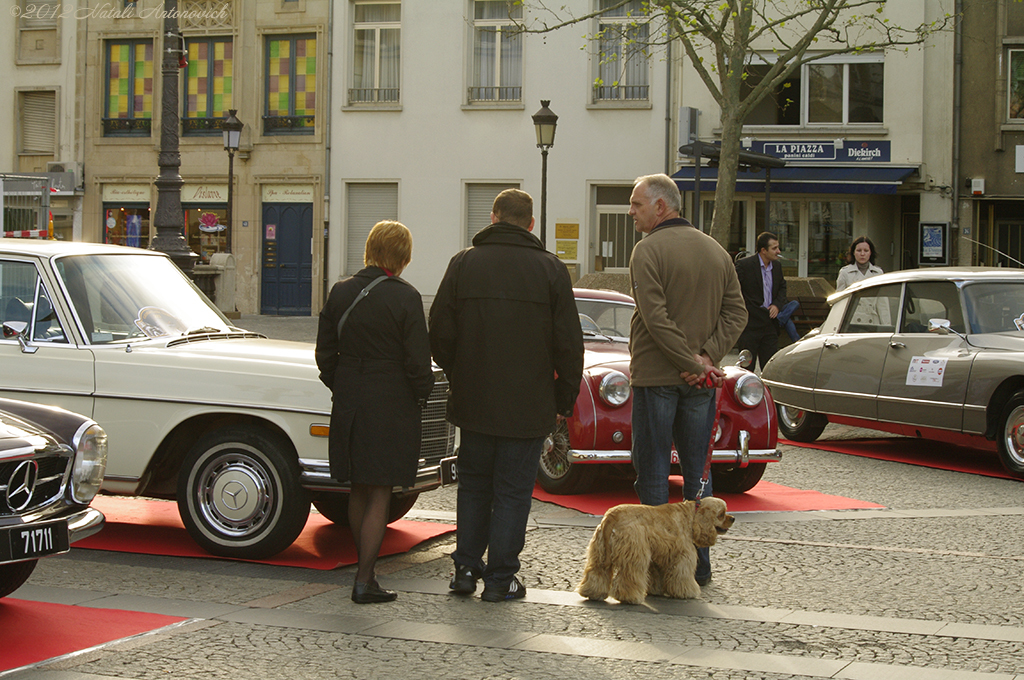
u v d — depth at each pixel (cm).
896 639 504
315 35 2875
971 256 2483
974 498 870
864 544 704
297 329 2309
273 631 507
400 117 2811
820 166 2511
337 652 477
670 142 2642
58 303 691
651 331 562
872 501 856
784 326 1298
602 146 2691
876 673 455
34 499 489
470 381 554
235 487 646
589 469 852
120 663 459
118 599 561
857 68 2509
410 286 564
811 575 623
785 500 857
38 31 3061
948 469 1017
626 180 2678
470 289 554
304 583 599
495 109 2752
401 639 497
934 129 2473
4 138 3095
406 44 2798
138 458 666
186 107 2973
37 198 2209
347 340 561
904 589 593
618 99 2688
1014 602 569
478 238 564
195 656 470
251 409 641
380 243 570
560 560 655
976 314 1025
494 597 561
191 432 691
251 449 643
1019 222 2509
